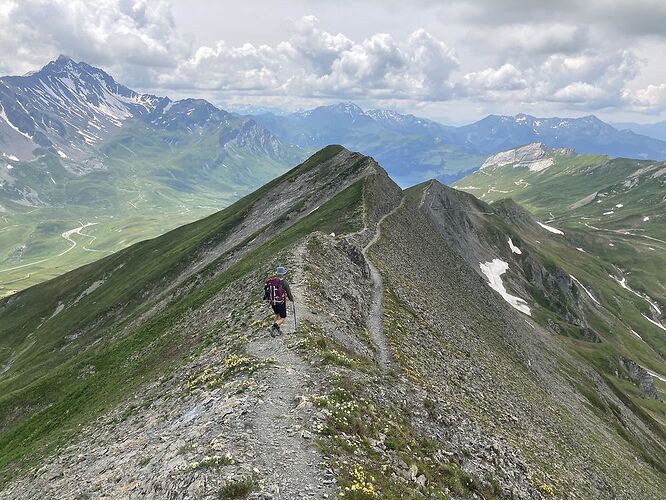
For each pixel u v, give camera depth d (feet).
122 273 478.59
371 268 178.91
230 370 81.10
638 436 297.33
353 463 52.95
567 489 98.53
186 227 529.04
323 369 78.43
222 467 48.32
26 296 517.14
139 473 56.24
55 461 91.56
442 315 188.34
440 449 72.28
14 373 354.54
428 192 635.25
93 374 186.80
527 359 253.85
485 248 651.66
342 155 468.34
